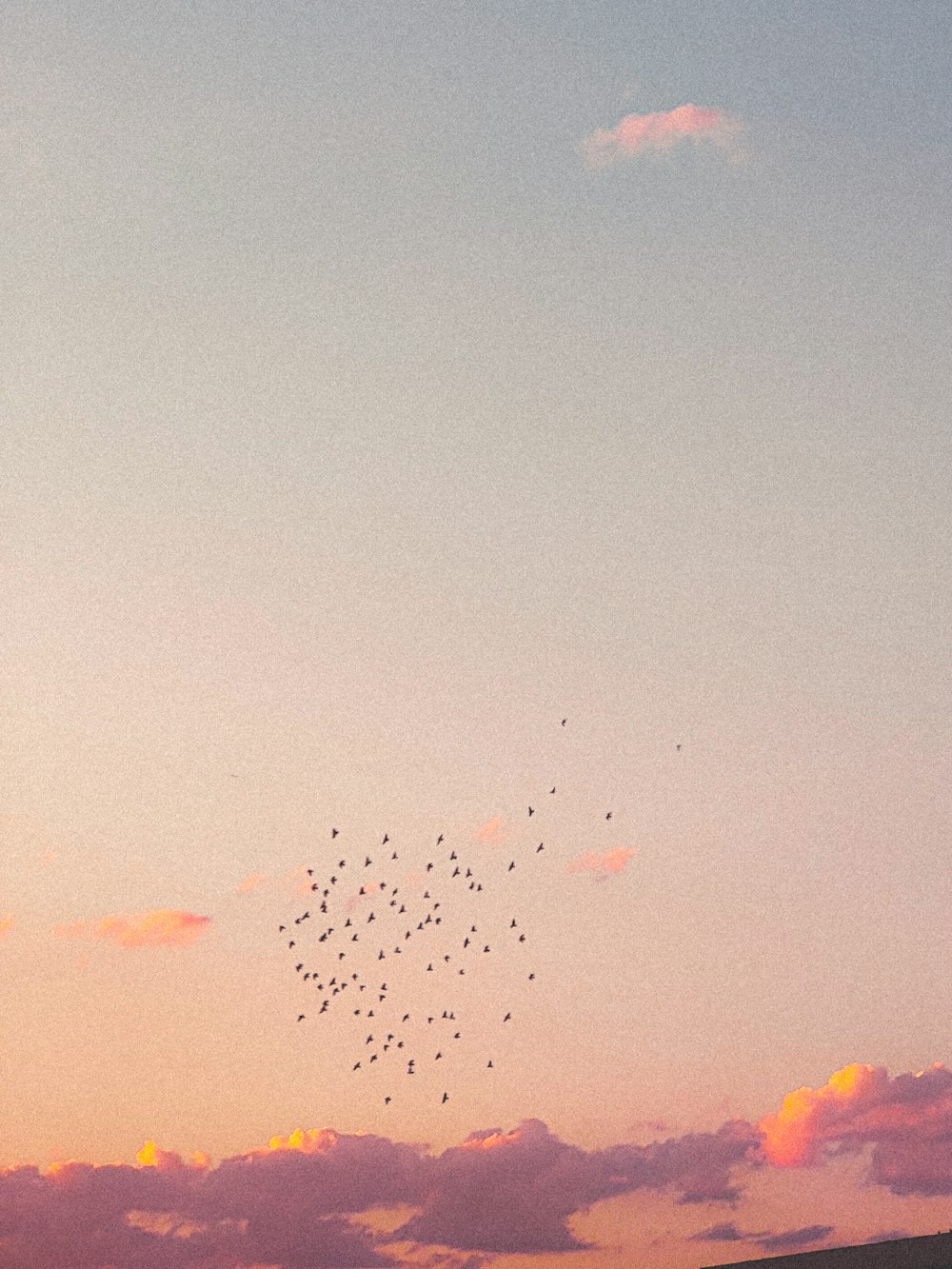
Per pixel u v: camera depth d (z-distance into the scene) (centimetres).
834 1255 13412
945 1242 13162
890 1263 13050
